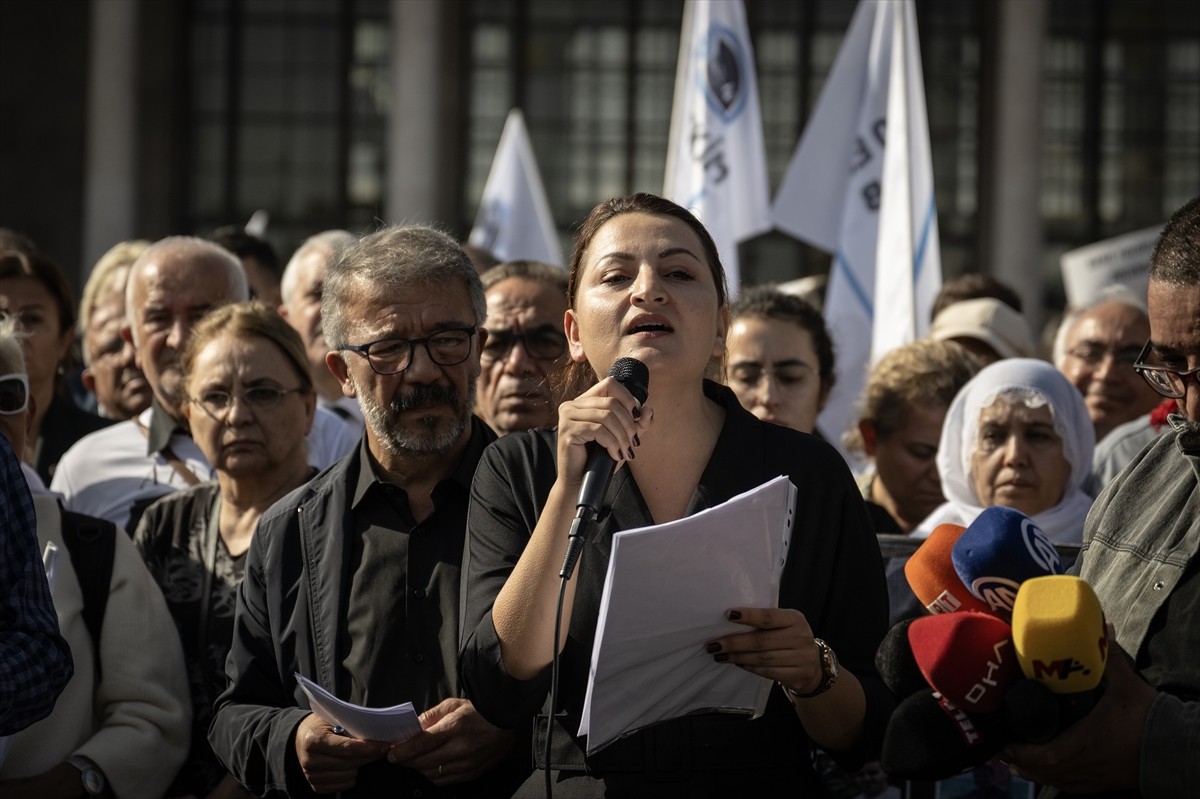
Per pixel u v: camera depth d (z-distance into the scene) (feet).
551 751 13.04
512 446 14.01
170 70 116.06
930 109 111.45
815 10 113.09
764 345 22.09
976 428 19.60
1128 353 26.09
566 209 115.03
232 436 18.69
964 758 11.58
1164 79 113.80
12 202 113.80
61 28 114.73
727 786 12.85
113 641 17.16
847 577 13.35
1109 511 13.26
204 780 17.83
